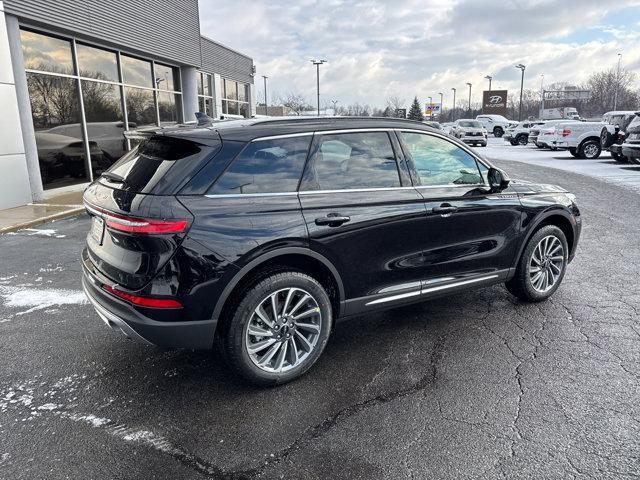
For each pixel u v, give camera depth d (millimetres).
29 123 9820
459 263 3920
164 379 3252
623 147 15555
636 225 7734
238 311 2922
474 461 2443
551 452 2502
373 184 3463
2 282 5207
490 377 3244
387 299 3578
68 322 4172
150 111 15094
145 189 2830
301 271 3162
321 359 3525
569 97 69812
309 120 3336
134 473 2369
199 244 2746
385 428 2715
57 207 9344
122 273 2842
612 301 4578
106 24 11961
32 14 9695
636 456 2467
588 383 3148
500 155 21766
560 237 4547
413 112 79125
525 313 4320
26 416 2832
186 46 16359
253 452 2521
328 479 2330
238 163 2973
